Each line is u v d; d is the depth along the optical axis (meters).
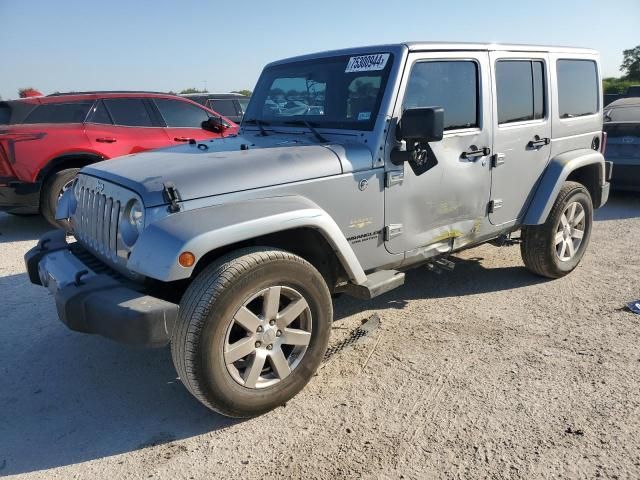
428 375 3.36
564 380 3.25
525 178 4.47
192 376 2.68
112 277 3.07
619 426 2.80
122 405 3.18
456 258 5.70
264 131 4.08
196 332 2.63
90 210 3.37
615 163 8.09
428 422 2.89
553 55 4.62
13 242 6.79
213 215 2.73
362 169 3.33
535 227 4.70
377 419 2.94
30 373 3.56
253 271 2.75
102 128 7.39
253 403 2.91
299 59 4.16
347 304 4.54
